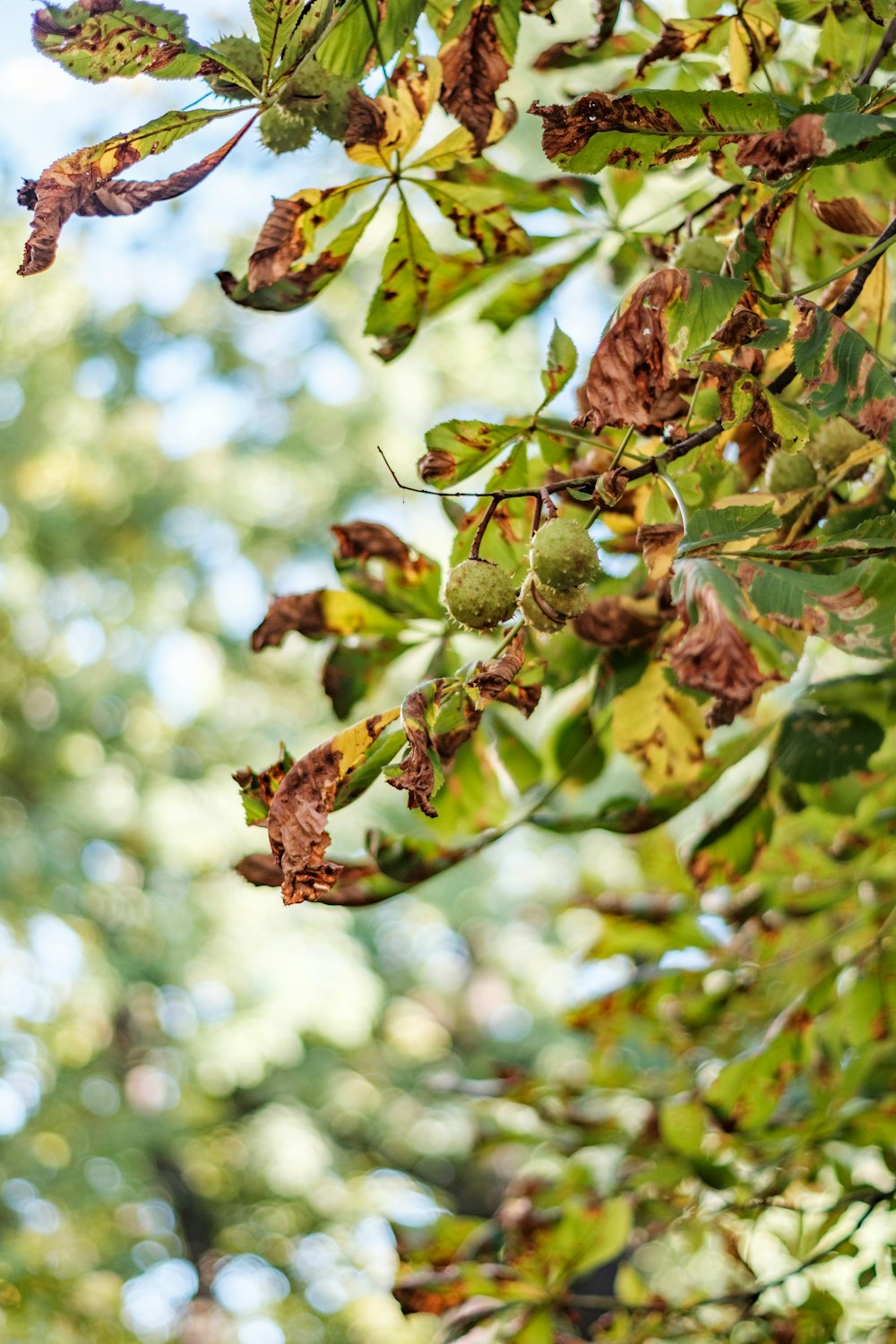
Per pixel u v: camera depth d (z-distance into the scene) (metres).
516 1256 2.61
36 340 8.72
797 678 2.70
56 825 8.23
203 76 2.06
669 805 2.44
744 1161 2.75
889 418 2.01
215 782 8.57
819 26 2.36
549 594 2.02
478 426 2.20
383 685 2.46
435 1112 10.14
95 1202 7.86
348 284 8.60
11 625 8.67
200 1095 8.86
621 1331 2.63
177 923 8.36
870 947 2.58
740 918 2.81
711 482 2.28
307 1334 7.32
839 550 1.96
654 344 2.06
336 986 8.55
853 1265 2.87
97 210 2.08
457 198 2.31
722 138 2.06
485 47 2.20
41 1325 5.02
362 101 2.18
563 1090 2.92
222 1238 9.73
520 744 2.53
